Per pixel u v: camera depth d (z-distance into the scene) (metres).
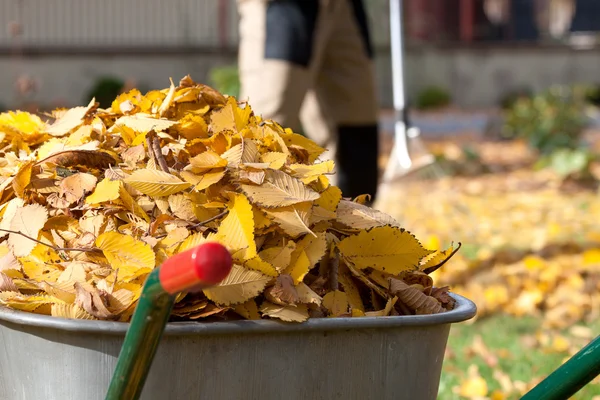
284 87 4.22
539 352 3.89
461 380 3.55
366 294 2.53
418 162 5.56
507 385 3.47
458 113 18.06
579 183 8.73
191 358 2.29
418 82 20.08
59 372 2.31
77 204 2.49
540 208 7.36
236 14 17.06
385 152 11.64
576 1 23.88
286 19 4.23
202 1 16.98
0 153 2.67
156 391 2.29
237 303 2.35
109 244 2.39
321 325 2.31
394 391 2.38
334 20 4.41
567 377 2.35
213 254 2.05
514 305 4.56
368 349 2.35
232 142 2.53
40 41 16.03
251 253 2.36
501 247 5.65
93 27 16.39
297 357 2.33
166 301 2.11
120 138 2.59
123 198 2.45
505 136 13.00
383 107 17.55
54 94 15.94
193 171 2.46
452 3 21.62
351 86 4.64
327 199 2.52
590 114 15.09
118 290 2.35
